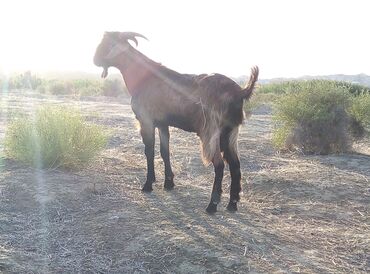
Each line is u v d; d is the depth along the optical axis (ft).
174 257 6.03
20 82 42.63
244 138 14.61
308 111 12.64
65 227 6.98
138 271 5.81
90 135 10.11
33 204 7.74
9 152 10.30
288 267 5.85
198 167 10.79
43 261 5.98
